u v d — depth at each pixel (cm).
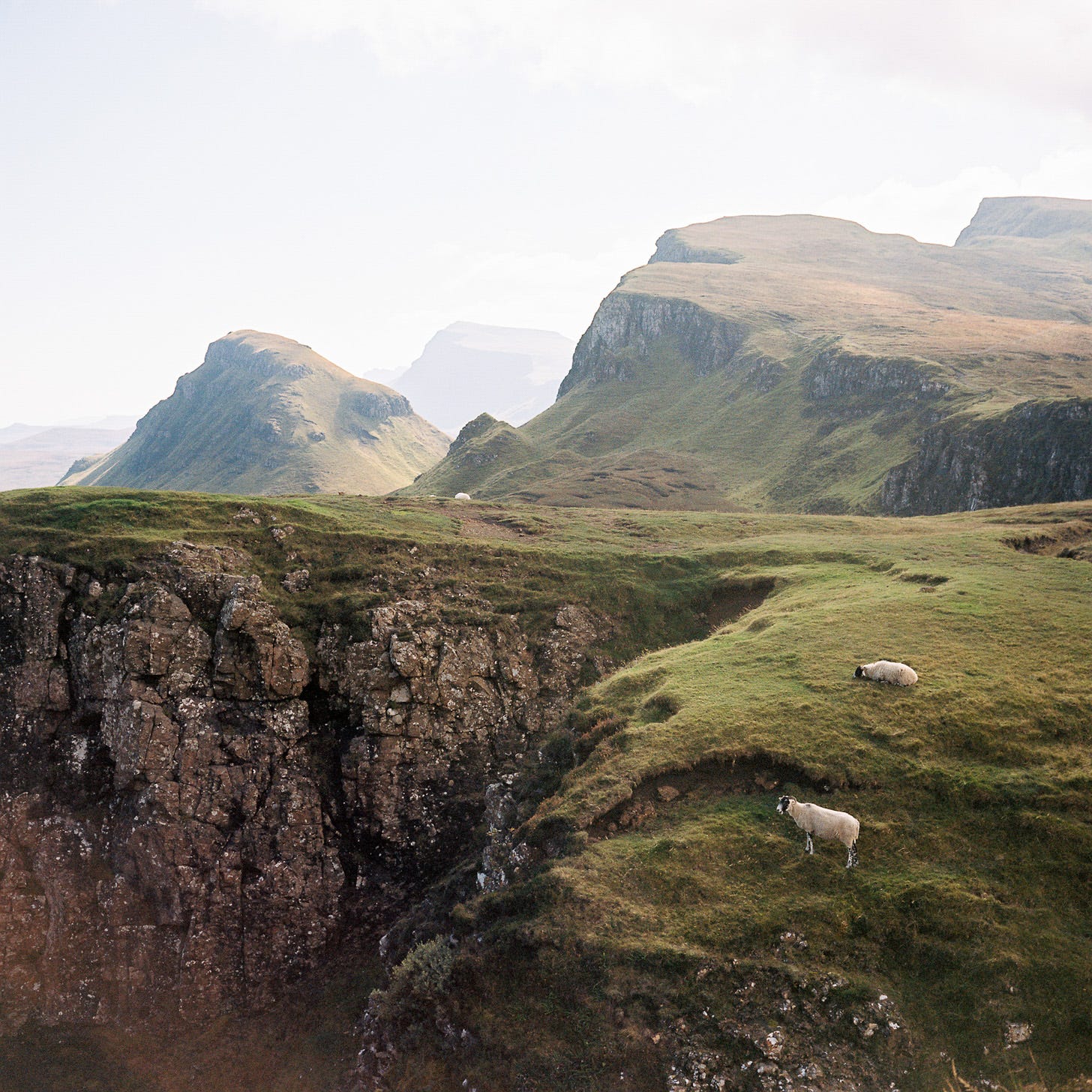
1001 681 2820
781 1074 1734
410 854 3825
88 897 3734
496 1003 2144
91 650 4084
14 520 4794
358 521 5750
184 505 5172
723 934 2006
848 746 2552
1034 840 2114
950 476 14400
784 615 4016
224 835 3734
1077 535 5862
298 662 4088
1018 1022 1712
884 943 1936
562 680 4522
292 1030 3328
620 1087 1839
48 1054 3362
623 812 2575
